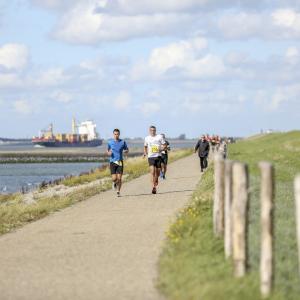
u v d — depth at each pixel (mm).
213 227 38406
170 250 35344
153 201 65500
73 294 28391
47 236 45812
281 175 91750
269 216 25641
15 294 28797
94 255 37344
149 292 28141
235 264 28156
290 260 32094
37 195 95062
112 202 67000
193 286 26969
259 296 25047
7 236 47406
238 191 28297
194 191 70625
